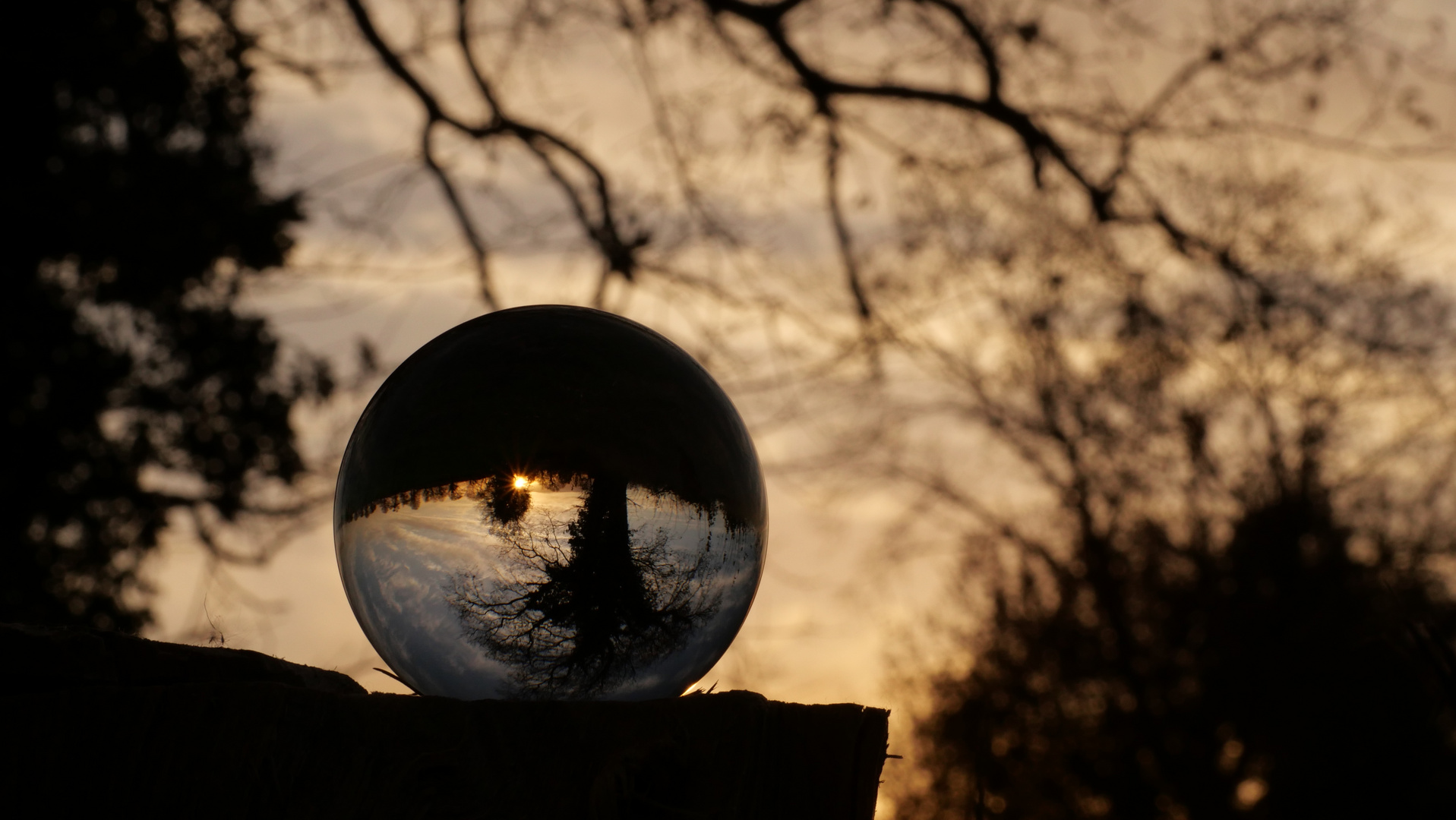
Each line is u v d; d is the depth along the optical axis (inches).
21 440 303.0
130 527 324.5
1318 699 488.1
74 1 298.7
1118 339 449.7
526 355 61.7
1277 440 497.7
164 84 313.7
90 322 316.2
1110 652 558.9
